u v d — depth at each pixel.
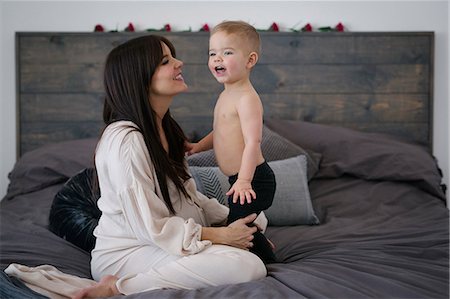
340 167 3.29
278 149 3.25
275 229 2.73
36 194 3.24
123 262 2.04
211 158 3.05
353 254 2.23
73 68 3.86
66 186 2.73
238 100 2.14
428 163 3.31
